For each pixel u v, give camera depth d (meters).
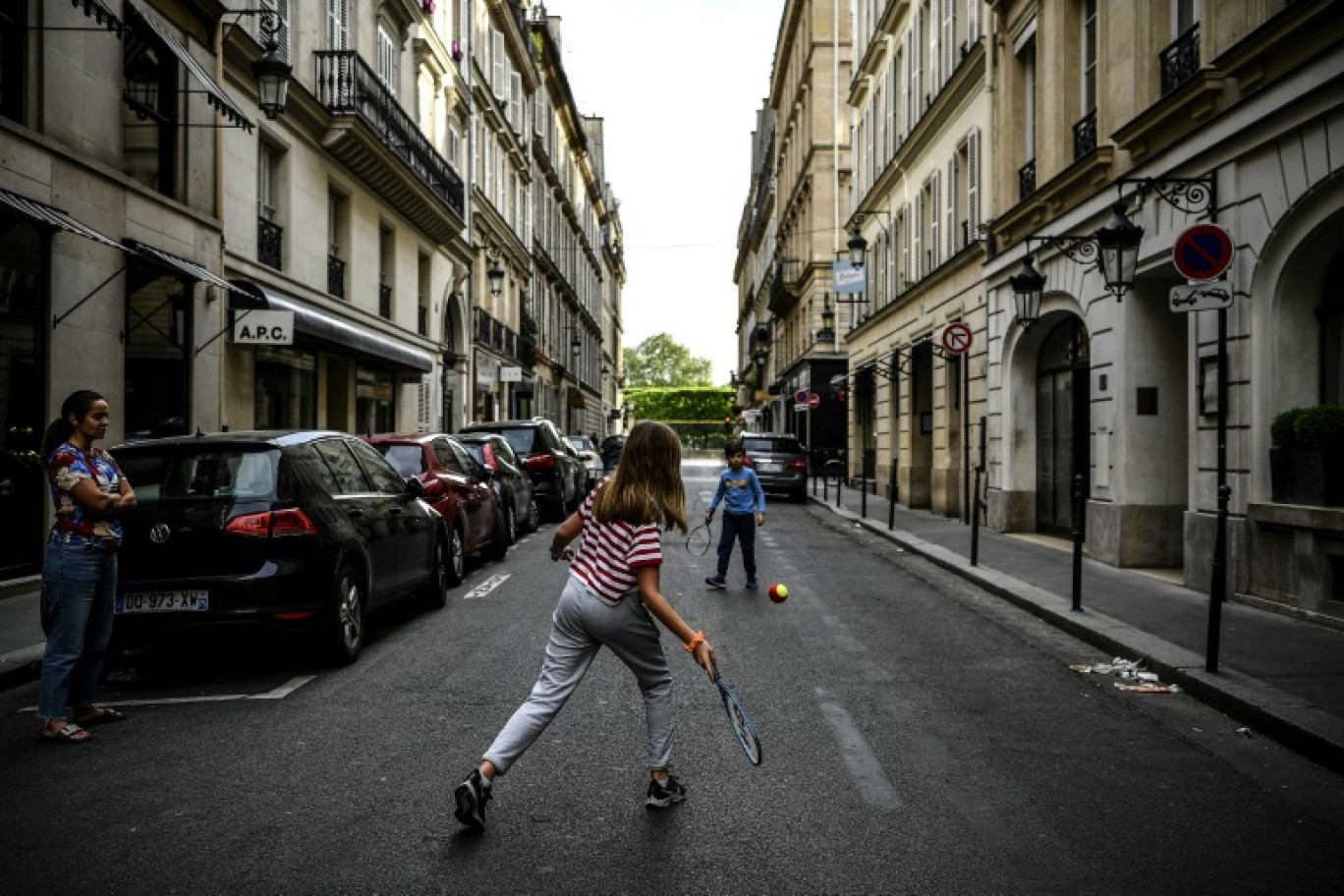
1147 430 11.84
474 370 31.34
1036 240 14.22
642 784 4.54
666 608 4.00
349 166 19.52
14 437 9.97
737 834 3.96
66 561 5.35
